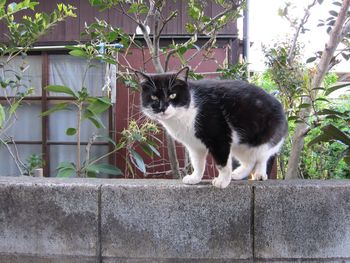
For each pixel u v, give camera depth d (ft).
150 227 5.32
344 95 8.36
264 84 7.70
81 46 6.75
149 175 8.75
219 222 5.28
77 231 5.37
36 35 6.59
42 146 10.00
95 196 5.33
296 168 6.36
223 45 9.43
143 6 6.22
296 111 6.25
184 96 5.33
